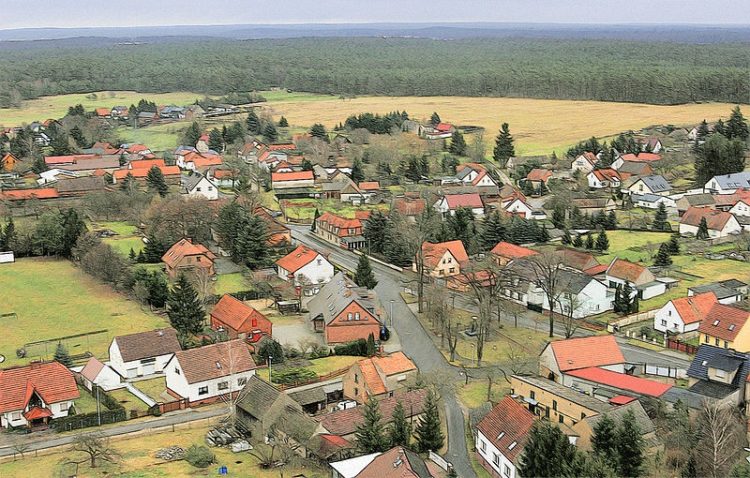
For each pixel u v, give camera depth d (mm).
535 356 113375
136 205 183875
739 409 91750
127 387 106812
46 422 94562
